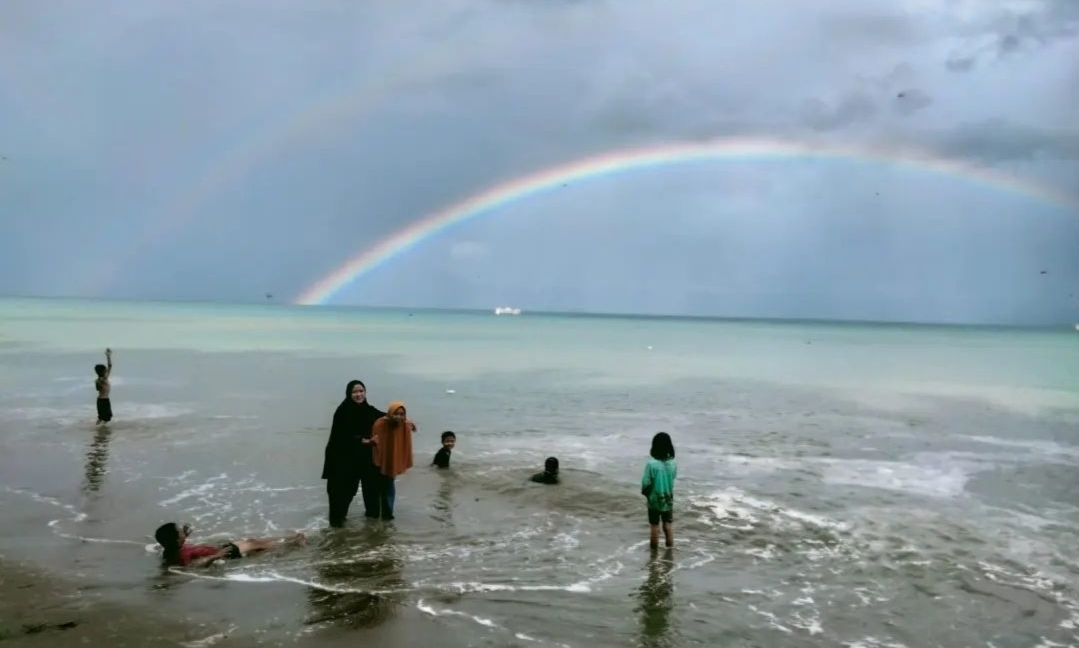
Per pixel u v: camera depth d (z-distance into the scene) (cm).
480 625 812
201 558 1008
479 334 10588
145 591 895
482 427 2286
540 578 967
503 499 1385
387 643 762
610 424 2388
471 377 4081
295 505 1312
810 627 834
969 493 1491
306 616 827
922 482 1591
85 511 1248
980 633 831
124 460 1659
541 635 791
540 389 3516
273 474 1548
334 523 1195
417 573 977
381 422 1220
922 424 2505
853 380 4350
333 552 1059
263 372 4012
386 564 1010
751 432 2278
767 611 877
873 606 900
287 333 9144
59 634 772
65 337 6969
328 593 898
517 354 6353
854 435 2242
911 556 1088
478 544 1109
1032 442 2144
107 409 2161
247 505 1309
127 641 758
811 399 3266
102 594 883
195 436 1973
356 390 1220
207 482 1470
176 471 1562
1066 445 2095
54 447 1794
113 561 1002
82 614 823
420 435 2122
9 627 788
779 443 2078
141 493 1375
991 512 1341
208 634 777
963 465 1786
